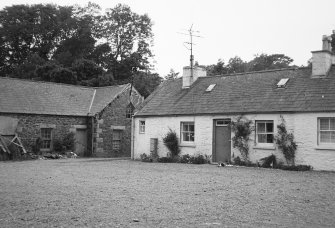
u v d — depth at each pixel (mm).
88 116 31469
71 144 30297
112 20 60281
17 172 17656
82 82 47562
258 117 21734
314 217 8445
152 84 53125
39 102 29688
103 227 7492
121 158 29766
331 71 21547
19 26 56281
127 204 9742
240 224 7797
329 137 19406
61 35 60125
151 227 7500
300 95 21047
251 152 21859
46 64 48562
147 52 60688
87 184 13461
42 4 59594
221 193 11562
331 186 13188
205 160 23812
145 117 27688
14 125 27281
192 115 24781
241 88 24406
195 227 7531
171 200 10336
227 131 23234
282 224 7820
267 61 56906
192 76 27781
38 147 28375
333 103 19391
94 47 59938
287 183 13977
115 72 58938
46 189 12195
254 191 11977
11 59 59125
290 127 20469
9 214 8578
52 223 7797
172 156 25484
